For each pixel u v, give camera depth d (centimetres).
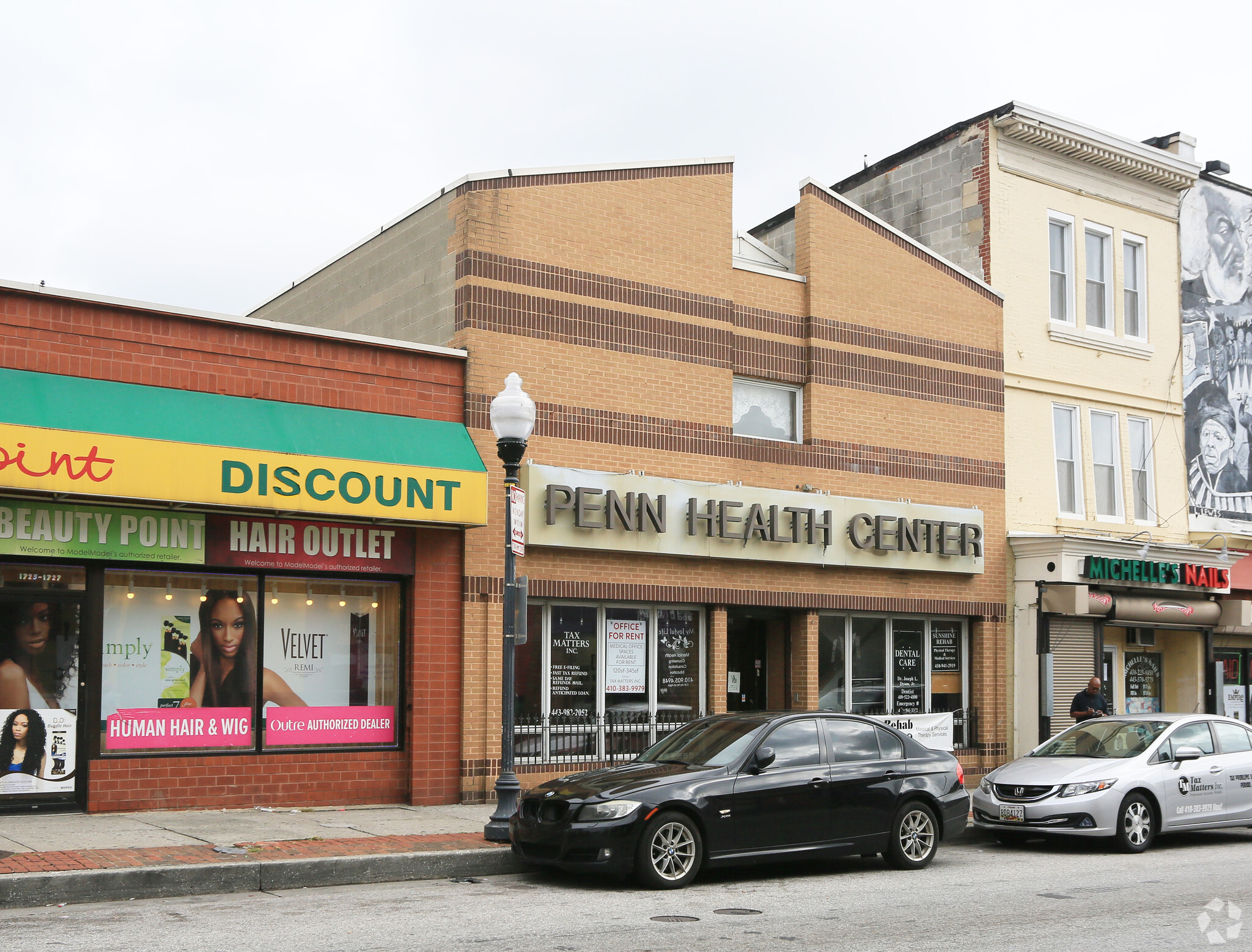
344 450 1423
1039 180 2233
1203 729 1470
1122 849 1367
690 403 1744
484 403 1567
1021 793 1383
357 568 1473
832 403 1895
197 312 1387
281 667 1452
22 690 1299
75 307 1320
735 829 1123
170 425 1312
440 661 1521
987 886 1129
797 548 1795
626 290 1700
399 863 1115
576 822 1077
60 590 1323
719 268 1798
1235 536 2425
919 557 1931
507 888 1084
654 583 1686
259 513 1387
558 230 1648
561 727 1614
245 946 816
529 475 1574
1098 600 2047
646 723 1689
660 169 1750
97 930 864
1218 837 1548
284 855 1092
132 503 1317
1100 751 1456
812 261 1903
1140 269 2381
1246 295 2542
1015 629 2069
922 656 1986
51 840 1130
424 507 1444
